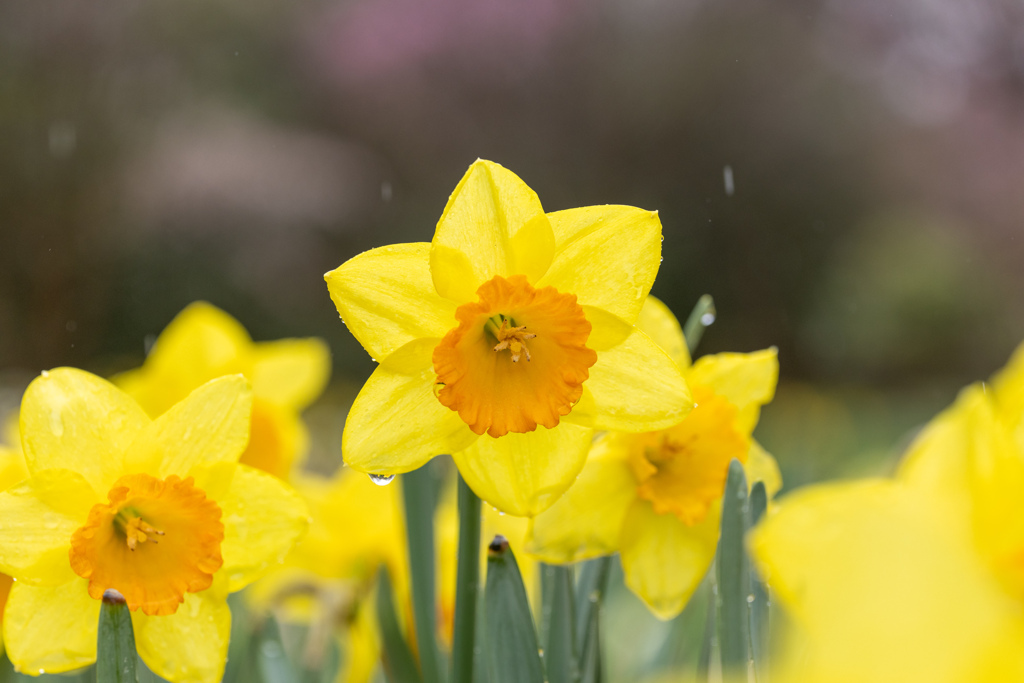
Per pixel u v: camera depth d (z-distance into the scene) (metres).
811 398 4.00
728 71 5.50
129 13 4.69
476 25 5.41
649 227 0.63
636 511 0.65
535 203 0.62
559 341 0.62
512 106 5.56
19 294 4.22
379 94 5.41
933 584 0.43
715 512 0.65
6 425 0.79
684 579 0.65
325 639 0.72
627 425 0.62
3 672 0.67
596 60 5.54
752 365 0.67
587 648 0.64
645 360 0.62
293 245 4.75
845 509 0.51
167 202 4.49
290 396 0.89
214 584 0.63
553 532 0.64
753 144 5.41
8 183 4.29
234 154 4.70
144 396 0.82
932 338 4.84
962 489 0.52
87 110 4.52
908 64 5.58
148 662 0.62
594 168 5.56
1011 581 0.50
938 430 0.53
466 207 0.62
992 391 0.54
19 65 4.41
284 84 5.33
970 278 4.97
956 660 0.41
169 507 0.62
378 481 0.62
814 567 0.48
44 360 4.19
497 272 0.63
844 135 5.46
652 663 0.75
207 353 0.83
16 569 0.61
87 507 0.62
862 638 0.43
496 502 0.61
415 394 0.62
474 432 0.61
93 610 0.62
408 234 5.30
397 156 5.50
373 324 0.62
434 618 0.67
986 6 5.20
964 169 5.43
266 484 0.63
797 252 5.28
